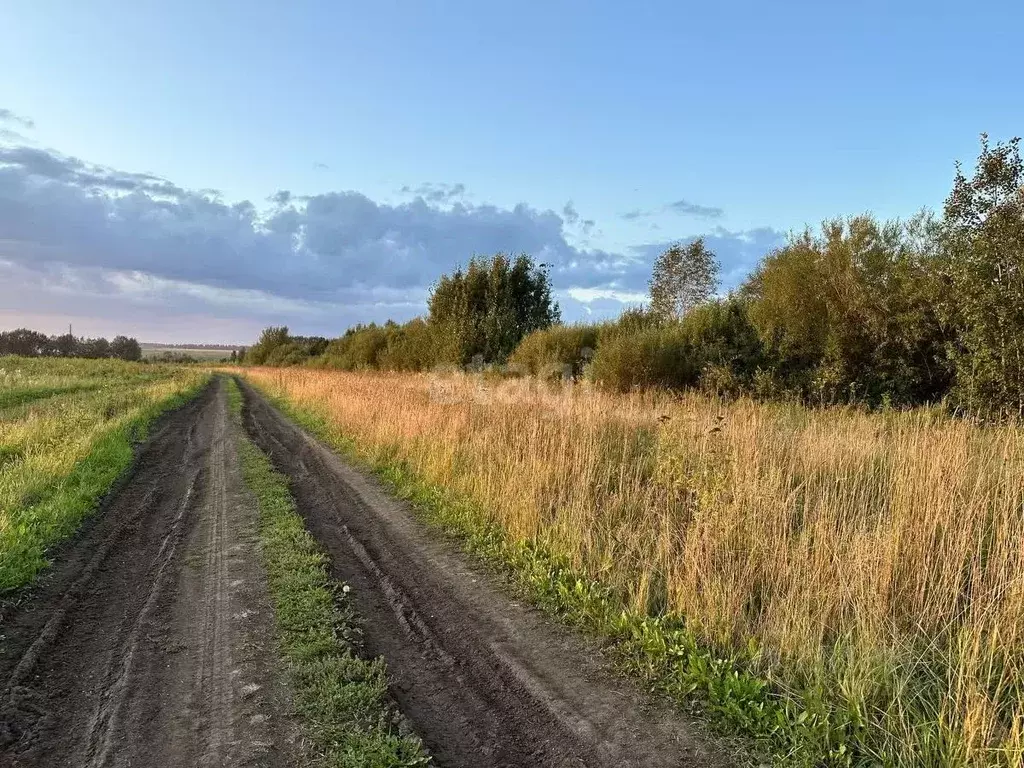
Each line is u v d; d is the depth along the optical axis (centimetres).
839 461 690
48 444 1113
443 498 831
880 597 405
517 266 2853
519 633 472
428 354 2880
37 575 576
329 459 1220
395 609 517
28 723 349
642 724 354
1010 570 414
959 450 593
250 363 9644
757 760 320
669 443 692
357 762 316
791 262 1475
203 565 620
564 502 692
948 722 313
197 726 349
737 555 494
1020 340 995
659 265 3070
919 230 1355
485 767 320
